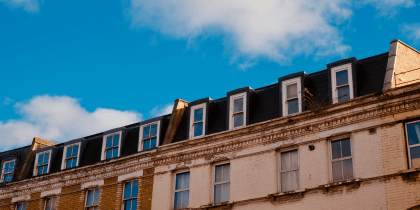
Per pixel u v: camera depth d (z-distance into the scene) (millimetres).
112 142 31094
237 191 24594
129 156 29141
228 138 25797
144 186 27984
